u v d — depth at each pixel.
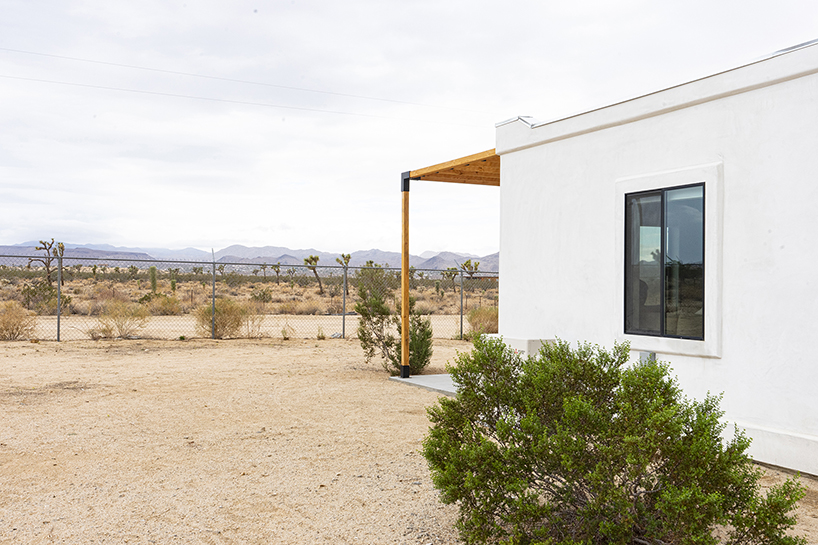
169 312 25.48
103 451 5.72
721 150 5.73
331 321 23.97
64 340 15.22
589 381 3.66
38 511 4.17
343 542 3.68
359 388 9.43
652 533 3.03
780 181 5.25
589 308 7.18
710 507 2.86
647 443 2.99
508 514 3.39
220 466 5.28
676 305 6.14
